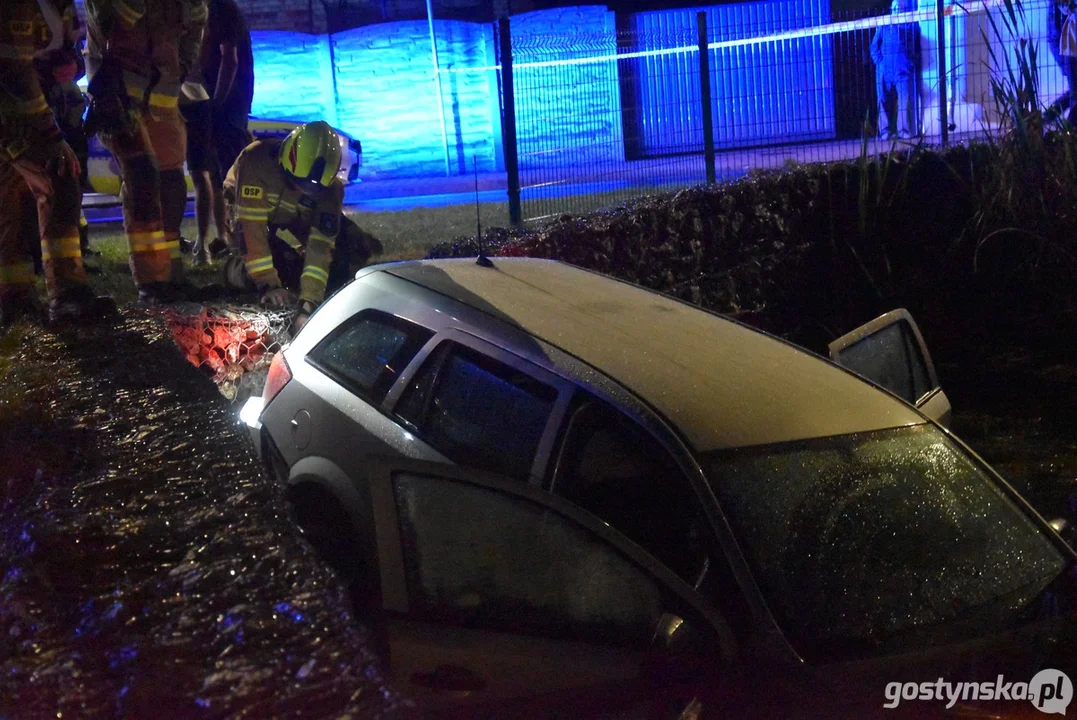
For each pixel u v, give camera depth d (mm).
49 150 4293
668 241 8164
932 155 9391
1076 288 8430
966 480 3279
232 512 2566
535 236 7047
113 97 5191
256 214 5891
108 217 13164
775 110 10312
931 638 2793
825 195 9312
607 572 2729
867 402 3424
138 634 2027
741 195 8758
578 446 3100
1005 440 6891
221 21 7531
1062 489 5961
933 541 3045
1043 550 3195
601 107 9266
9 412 3262
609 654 2660
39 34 4219
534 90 8922
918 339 5625
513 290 3875
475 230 8914
